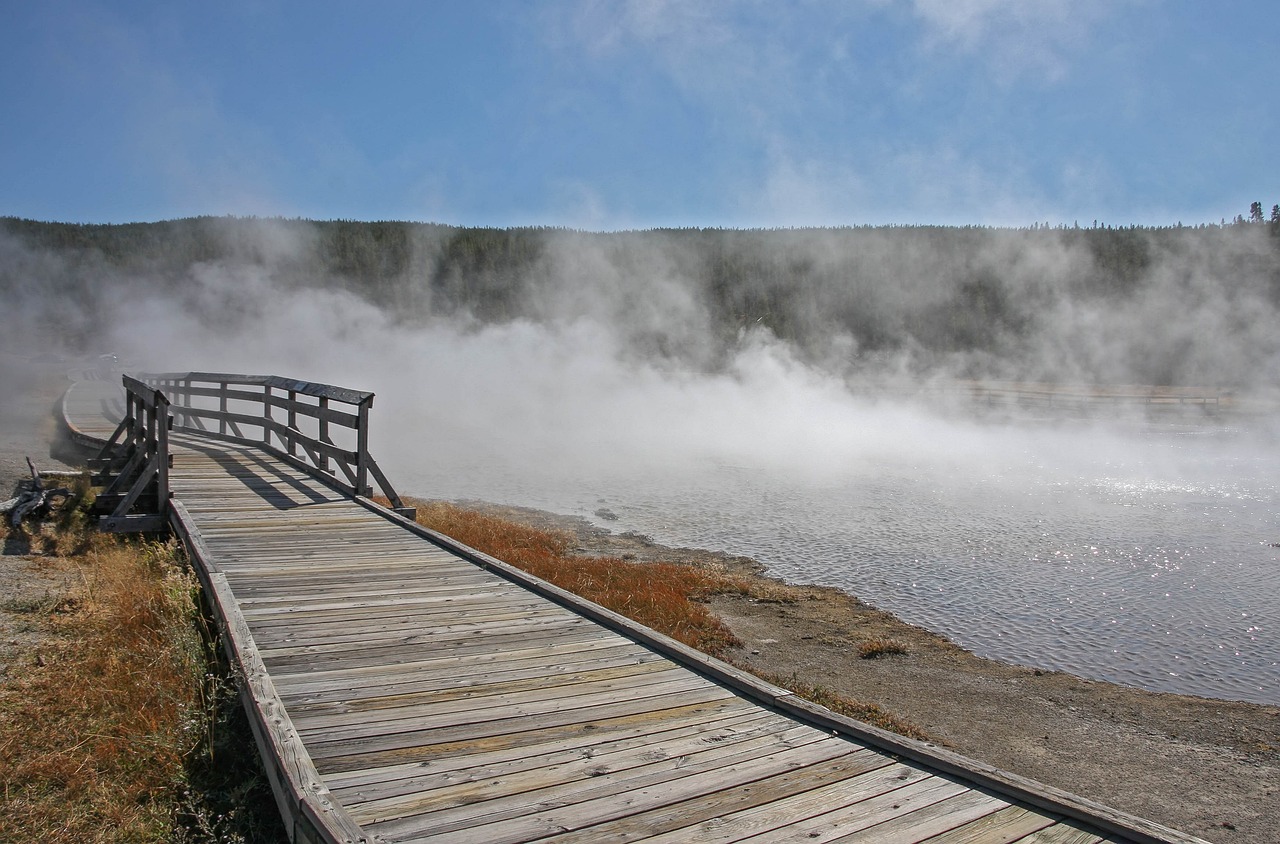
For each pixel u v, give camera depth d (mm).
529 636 5590
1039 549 15984
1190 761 7164
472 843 3090
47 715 5129
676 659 5238
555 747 3947
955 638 10625
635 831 3221
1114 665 9805
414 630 5605
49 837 3939
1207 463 29922
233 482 11336
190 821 4082
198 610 6395
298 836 3242
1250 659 10078
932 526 18109
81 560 8820
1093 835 3268
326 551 7738
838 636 10461
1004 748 7320
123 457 12984
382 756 3773
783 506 20297
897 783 3688
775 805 3459
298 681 4633
